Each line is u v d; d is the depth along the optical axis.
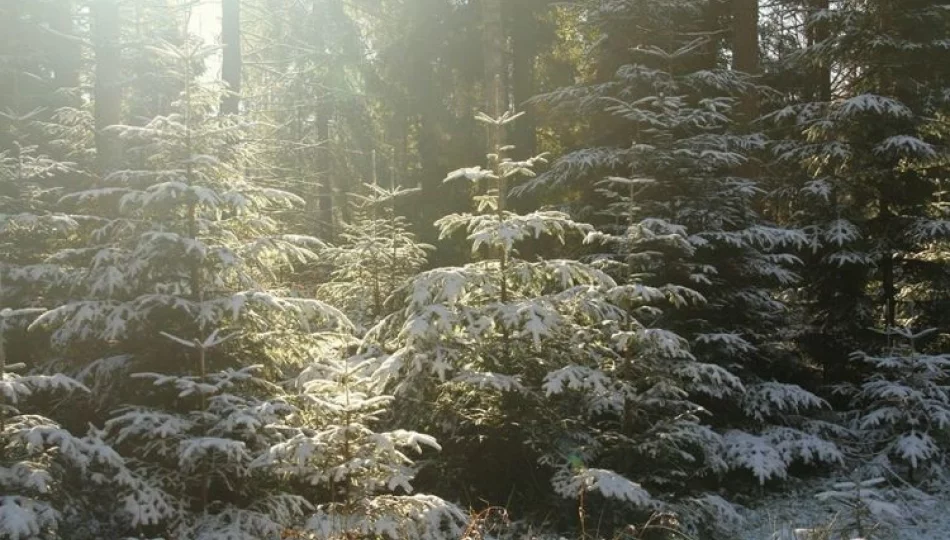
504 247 7.79
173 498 6.17
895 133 11.38
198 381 6.71
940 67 11.69
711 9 14.18
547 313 7.35
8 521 4.96
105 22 9.96
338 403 6.24
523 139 17.02
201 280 7.15
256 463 6.08
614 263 8.94
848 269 11.44
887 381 9.91
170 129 7.28
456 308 7.66
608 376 8.05
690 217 10.20
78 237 8.41
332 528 5.96
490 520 7.62
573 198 13.71
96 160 9.77
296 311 7.30
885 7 11.50
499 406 7.90
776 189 12.17
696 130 11.42
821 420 10.53
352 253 10.27
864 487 7.39
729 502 8.88
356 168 20.45
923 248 11.50
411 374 7.52
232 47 14.76
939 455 9.67
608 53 12.66
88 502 6.42
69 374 7.14
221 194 6.99
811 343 11.76
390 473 6.28
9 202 8.43
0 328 5.61
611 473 7.09
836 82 13.76
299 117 21.59
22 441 5.46
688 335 9.91
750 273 10.48
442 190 16.62
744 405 9.93
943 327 11.67
